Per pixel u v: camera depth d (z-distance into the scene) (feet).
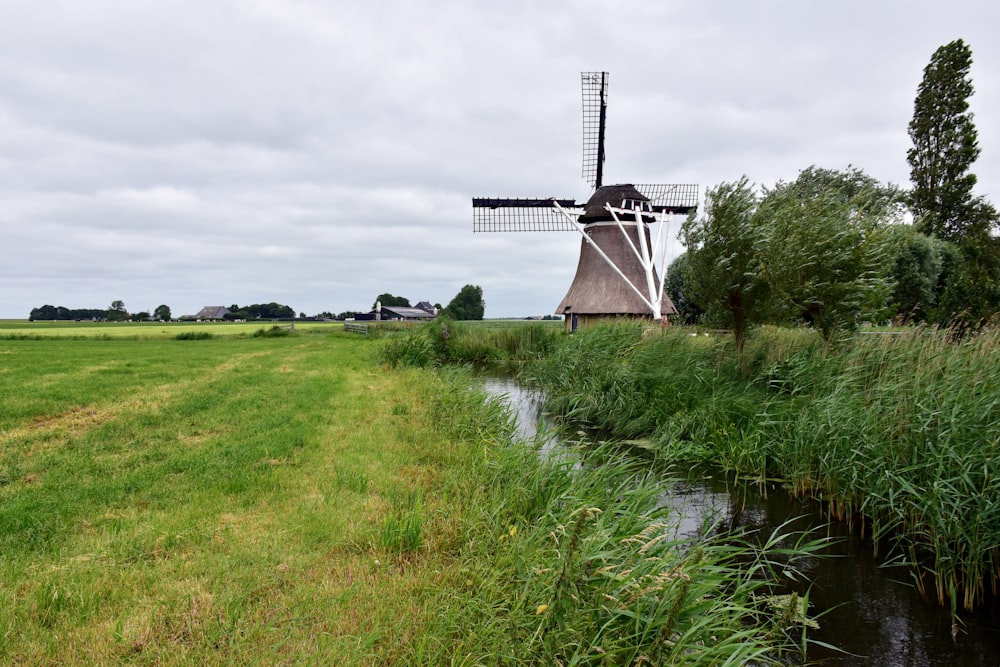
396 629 11.75
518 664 10.78
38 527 15.69
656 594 12.64
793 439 28.40
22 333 149.07
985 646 15.53
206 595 12.75
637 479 24.00
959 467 19.39
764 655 14.67
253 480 20.17
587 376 47.06
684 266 49.08
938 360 26.89
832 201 37.52
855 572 19.56
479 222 104.47
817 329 39.09
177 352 79.71
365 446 25.30
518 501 18.74
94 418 29.63
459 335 91.97
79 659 10.53
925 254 86.33
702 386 38.65
